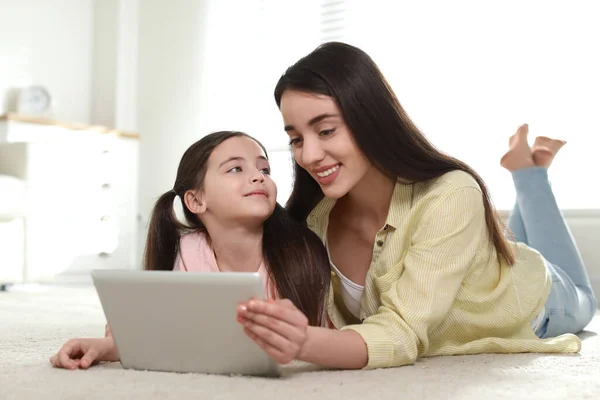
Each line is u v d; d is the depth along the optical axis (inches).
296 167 47.8
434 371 37.5
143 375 34.8
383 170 42.2
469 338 45.9
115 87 160.2
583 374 37.7
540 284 50.6
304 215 49.3
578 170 106.7
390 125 41.4
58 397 29.7
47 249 119.7
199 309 33.1
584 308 64.4
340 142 40.4
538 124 110.8
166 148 157.9
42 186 118.8
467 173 44.5
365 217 46.6
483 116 116.1
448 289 40.4
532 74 111.7
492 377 36.1
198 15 155.4
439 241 40.5
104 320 68.3
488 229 46.5
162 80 159.8
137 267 155.1
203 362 35.2
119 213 136.1
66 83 160.4
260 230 45.2
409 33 125.5
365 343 37.0
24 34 154.5
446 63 120.5
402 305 39.2
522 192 71.9
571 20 108.6
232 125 149.1
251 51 147.9
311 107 39.9
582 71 107.5
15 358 42.1
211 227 44.8
